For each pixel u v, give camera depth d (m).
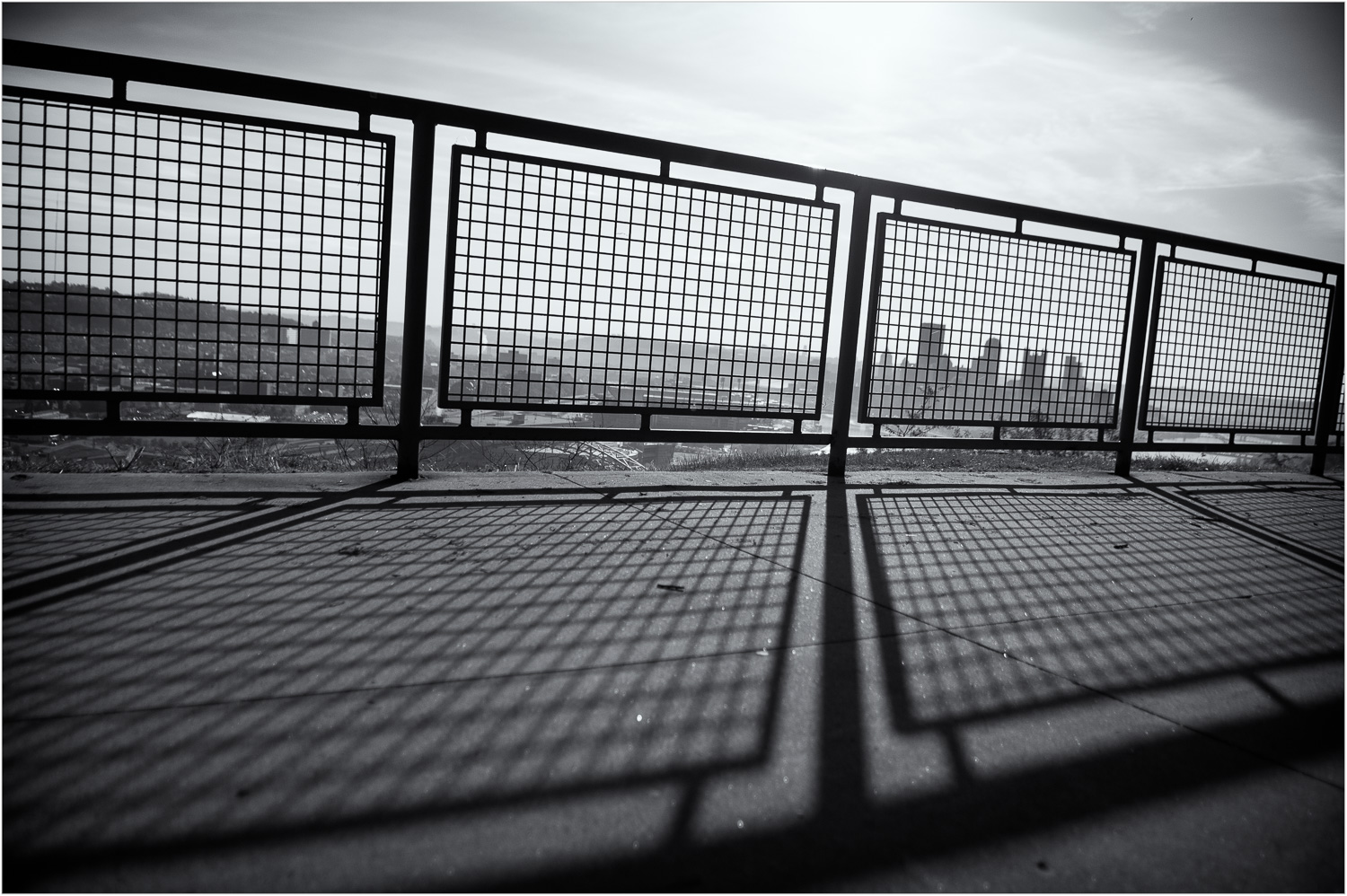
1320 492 6.31
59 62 3.58
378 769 1.49
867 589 2.88
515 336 4.46
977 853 1.33
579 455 5.73
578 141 4.46
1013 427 5.82
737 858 1.28
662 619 2.43
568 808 1.39
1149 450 6.47
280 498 3.87
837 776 1.56
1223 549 3.91
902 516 4.27
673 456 6.20
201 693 1.77
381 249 4.14
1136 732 1.84
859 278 5.25
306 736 1.60
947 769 1.61
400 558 2.94
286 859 1.22
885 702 1.92
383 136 4.05
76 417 3.79
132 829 1.28
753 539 3.56
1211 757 1.73
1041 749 1.73
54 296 3.66
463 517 3.66
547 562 2.98
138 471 4.48
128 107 3.67
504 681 1.92
